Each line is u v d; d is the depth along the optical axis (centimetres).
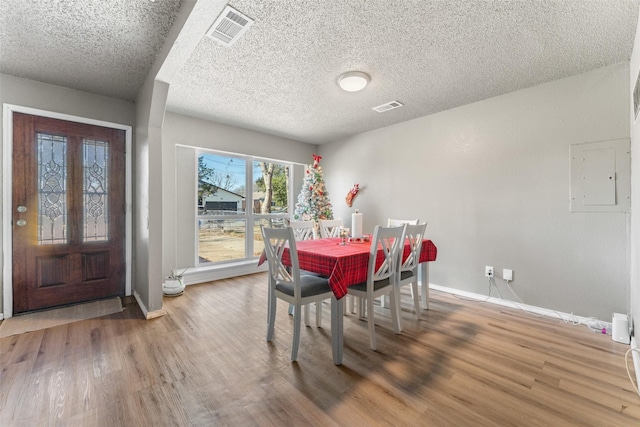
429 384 168
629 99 235
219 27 194
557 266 272
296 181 521
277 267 214
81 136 300
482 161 321
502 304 307
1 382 167
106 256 316
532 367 186
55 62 241
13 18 184
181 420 139
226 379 172
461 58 234
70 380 170
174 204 372
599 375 177
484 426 136
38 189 278
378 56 231
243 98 318
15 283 266
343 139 484
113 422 138
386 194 421
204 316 271
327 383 169
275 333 238
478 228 325
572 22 188
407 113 364
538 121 282
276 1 170
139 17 186
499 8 176
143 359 194
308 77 268
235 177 443
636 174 205
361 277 210
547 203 278
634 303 215
